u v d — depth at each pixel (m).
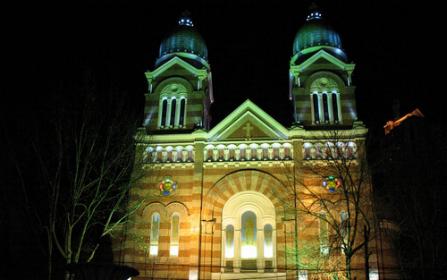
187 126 43.44
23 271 41.22
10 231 41.91
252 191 39.81
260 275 37.47
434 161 39.12
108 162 34.81
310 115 42.91
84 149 34.50
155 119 44.06
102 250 40.00
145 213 39.88
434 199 37.56
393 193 39.00
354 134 40.72
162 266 38.12
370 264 36.56
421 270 35.81
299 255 36.69
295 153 40.25
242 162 40.53
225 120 42.19
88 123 33.78
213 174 40.44
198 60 47.75
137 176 36.62
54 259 40.78
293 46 49.25
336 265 35.62
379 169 39.53
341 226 35.34
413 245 39.56
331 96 44.03
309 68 44.91
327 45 46.91
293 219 38.22
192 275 37.28
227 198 39.81
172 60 45.97
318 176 39.44
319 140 38.44
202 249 38.09
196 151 41.06
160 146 41.88
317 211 38.41
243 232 39.56
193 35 49.12
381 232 37.91
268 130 41.69
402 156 39.75
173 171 41.00
